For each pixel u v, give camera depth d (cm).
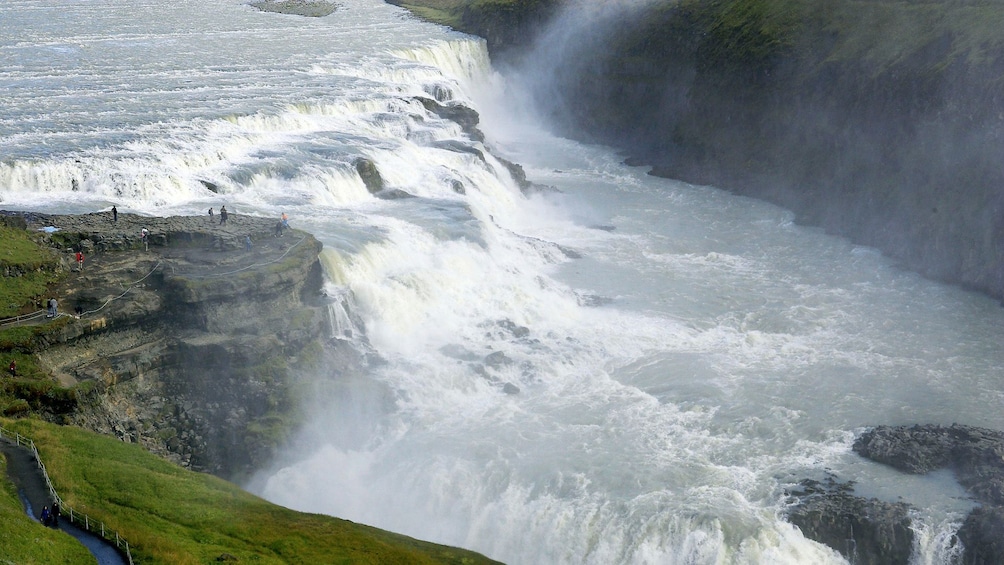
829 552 6475
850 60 13638
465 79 19125
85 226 8781
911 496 6806
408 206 11156
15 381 6769
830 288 10844
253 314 8069
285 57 16950
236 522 6103
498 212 12488
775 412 8031
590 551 6638
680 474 7175
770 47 14962
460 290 9725
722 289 10788
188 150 11219
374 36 19600
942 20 12900
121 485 6191
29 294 7544
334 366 8288
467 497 7131
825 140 13712
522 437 7706
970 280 10750
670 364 8938
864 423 7850
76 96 13462
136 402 7394
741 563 6384
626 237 12512
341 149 11994
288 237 8894
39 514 5631
